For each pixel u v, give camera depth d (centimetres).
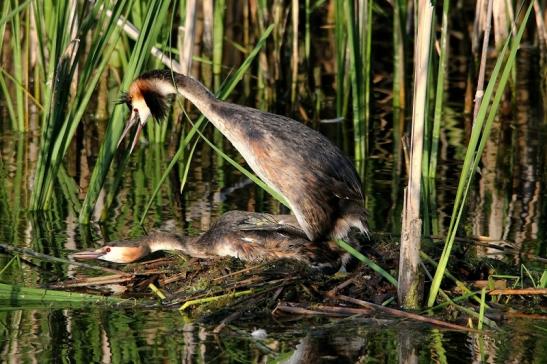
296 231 1188
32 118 1781
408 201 1020
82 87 1322
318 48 2222
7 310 1041
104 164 1311
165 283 1119
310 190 1152
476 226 1298
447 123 1805
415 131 1002
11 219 1327
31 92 1848
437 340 963
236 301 1050
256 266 1125
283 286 1078
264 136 1158
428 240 1159
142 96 1266
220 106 1198
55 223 1318
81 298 1070
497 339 966
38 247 1223
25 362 900
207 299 1055
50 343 948
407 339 966
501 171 1547
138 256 1170
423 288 1042
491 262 1155
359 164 1588
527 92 2000
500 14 1836
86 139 1703
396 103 1895
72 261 1167
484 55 1098
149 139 1683
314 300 1065
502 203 1397
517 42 956
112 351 930
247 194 1454
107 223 1322
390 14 2284
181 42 1705
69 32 1352
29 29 1703
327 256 1158
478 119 984
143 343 952
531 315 1033
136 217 1346
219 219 1205
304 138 1164
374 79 2103
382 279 1103
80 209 1379
